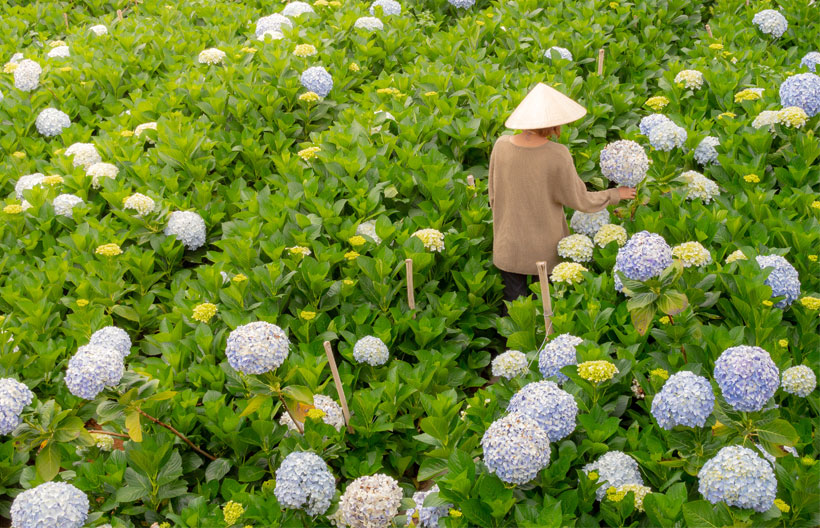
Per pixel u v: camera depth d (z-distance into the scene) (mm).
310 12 8742
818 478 2988
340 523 3445
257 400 3602
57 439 3600
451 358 4508
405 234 5133
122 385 3617
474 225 5309
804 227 4781
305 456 3418
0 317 4598
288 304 4891
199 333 4348
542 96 4629
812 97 5590
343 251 5074
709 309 4293
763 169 5414
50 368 4332
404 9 8945
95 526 3471
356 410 4086
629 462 3314
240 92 6883
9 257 5242
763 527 2898
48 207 5621
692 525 2865
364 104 6840
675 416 3092
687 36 8500
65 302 4918
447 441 3611
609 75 7527
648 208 4957
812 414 3713
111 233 5371
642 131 5484
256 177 6469
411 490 4090
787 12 8344
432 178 5637
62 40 9234
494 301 5285
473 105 6504
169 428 3889
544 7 8758
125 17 9828
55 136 6977
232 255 5031
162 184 5926
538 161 4691
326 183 5656
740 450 2861
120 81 7719
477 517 3133
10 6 10109
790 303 4098
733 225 4727
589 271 4605
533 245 4883
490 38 8266
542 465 3121
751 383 2977
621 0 8711
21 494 3328
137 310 5016
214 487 3816
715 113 6496
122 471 3656
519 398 3451
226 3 9320
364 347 4359
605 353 3678
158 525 3518
